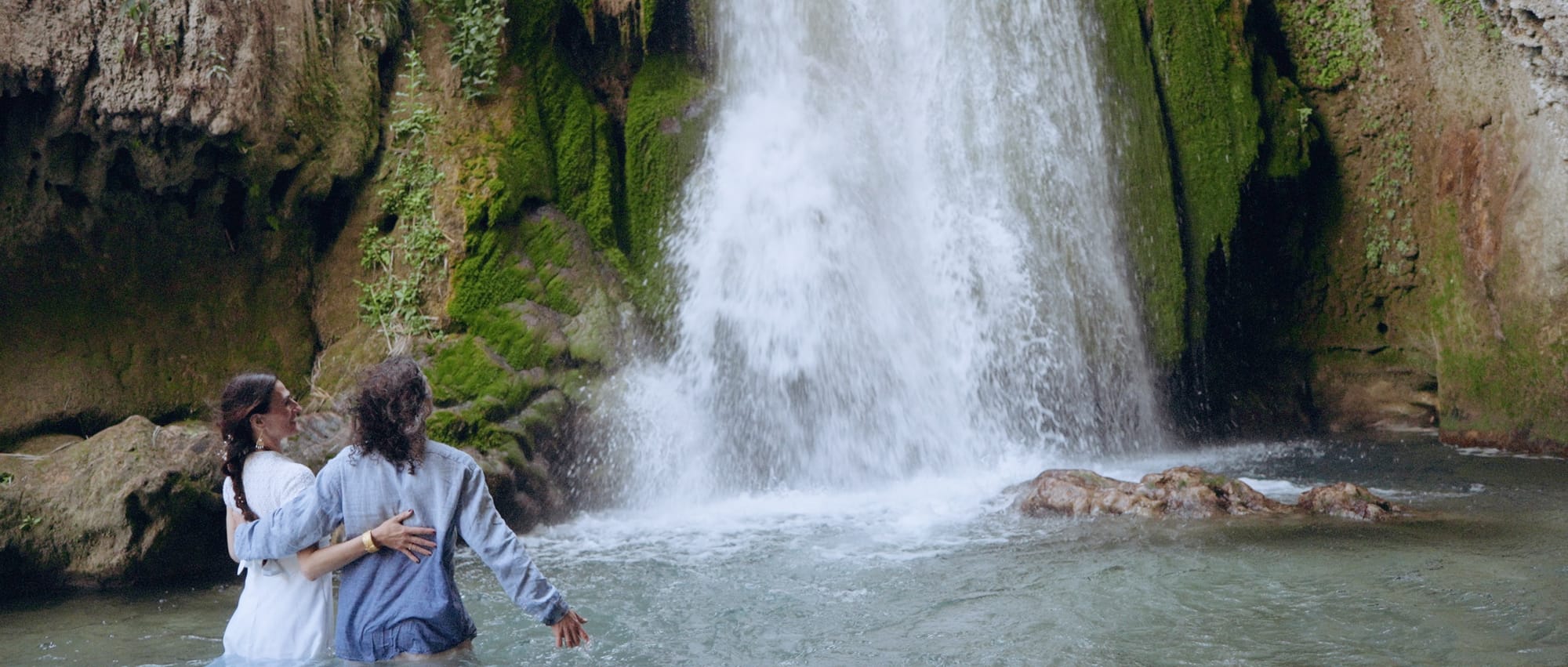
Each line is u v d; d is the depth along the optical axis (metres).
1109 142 11.85
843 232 10.96
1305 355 13.22
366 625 4.02
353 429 4.13
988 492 9.47
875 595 6.23
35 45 7.20
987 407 11.09
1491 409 11.30
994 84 11.63
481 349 8.96
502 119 9.69
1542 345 10.72
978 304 11.23
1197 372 12.09
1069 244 11.58
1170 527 7.68
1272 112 12.66
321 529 4.06
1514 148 11.10
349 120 9.05
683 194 10.62
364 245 9.20
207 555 7.26
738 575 6.80
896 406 10.70
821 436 10.38
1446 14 11.79
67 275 7.83
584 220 10.10
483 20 9.70
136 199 8.11
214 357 8.44
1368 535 7.27
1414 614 5.48
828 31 11.67
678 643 5.34
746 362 10.30
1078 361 11.40
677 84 10.99
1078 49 11.88
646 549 7.61
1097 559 6.83
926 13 11.82
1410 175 12.79
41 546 6.71
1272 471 10.23
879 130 11.51
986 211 11.51
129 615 6.15
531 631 5.50
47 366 7.62
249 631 4.19
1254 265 12.81
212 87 7.80
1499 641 5.03
